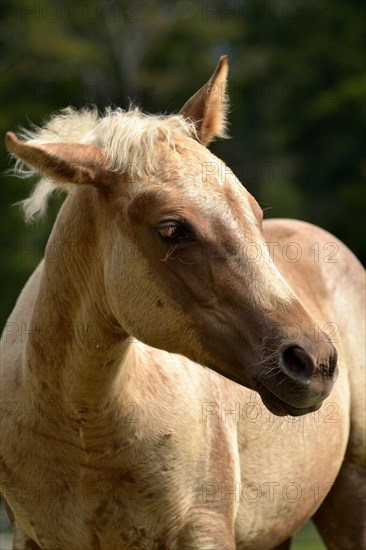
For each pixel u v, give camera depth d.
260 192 46.28
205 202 7.41
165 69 53.47
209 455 8.59
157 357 8.58
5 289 39.19
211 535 8.48
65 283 8.14
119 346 8.05
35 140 8.20
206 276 7.39
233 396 9.04
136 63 53.47
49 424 8.30
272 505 9.52
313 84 53.25
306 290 10.32
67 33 53.62
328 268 10.78
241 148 50.69
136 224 7.59
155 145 7.66
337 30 54.69
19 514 8.70
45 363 8.23
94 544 8.55
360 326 10.73
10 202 40.53
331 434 10.02
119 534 8.47
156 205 7.48
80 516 8.44
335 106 49.88
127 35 53.75
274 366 7.11
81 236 8.04
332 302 10.61
